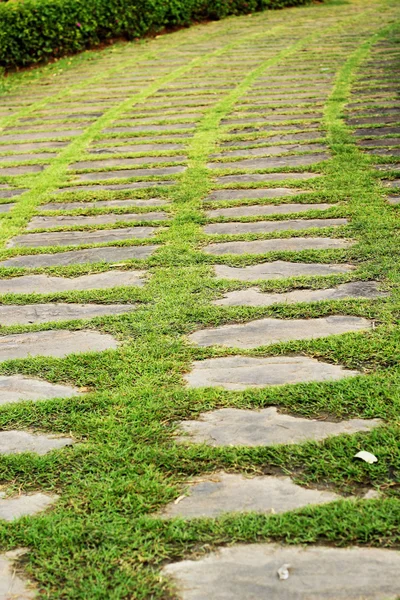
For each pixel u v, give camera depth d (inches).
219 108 307.0
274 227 178.7
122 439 101.0
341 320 130.0
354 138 246.8
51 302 148.4
